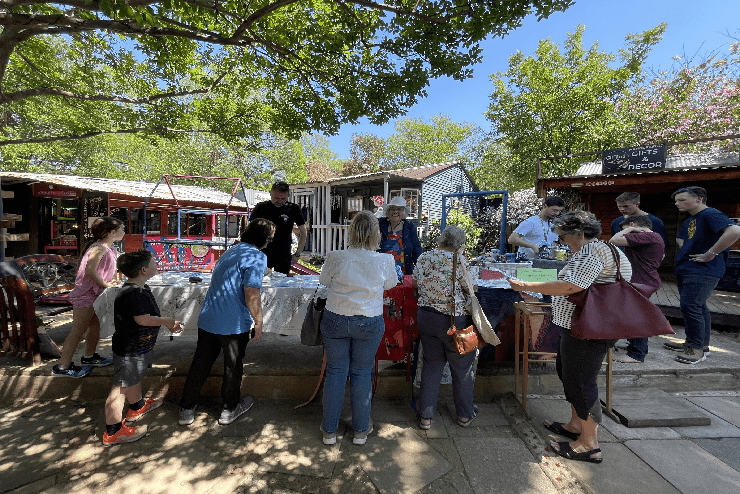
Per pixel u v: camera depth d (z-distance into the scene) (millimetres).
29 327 3182
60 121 6684
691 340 3572
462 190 16719
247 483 2135
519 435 2656
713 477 2174
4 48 3299
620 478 2174
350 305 2412
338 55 4492
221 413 2801
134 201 9852
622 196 3756
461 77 4125
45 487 2064
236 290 2664
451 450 2484
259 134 6574
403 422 2848
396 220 3971
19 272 3191
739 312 4684
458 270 2619
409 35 3836
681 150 13680
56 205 9547
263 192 19547
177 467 2264
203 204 11555
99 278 2941
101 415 2869
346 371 2533
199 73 6234
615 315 2133
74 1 2502
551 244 4414
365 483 2152
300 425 2775
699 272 3469
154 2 2715
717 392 3291
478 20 3299
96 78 6105
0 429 2658
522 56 15859
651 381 3342
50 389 3105
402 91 4496
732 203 7664
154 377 3162
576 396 2346
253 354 3621
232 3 4148
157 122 6082
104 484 2102
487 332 2578
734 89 12797
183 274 4117
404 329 3201
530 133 15383
